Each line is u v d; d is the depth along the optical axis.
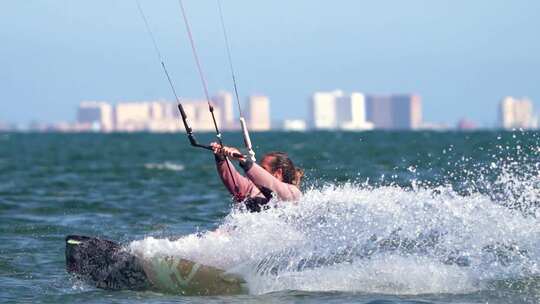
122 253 33.47
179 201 68.44
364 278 32.97
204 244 33.62
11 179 98.06
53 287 34.38
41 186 86.31
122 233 50.31
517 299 30.98
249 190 34.53
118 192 78.12
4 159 165.00
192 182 90.19
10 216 58.47
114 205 65.62
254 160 34.41
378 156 146.62
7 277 36.62
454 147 170.12
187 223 54.50
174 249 33.47
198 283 32.78
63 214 59.94
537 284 32.59
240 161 33.53
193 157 165.12
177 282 32.84
